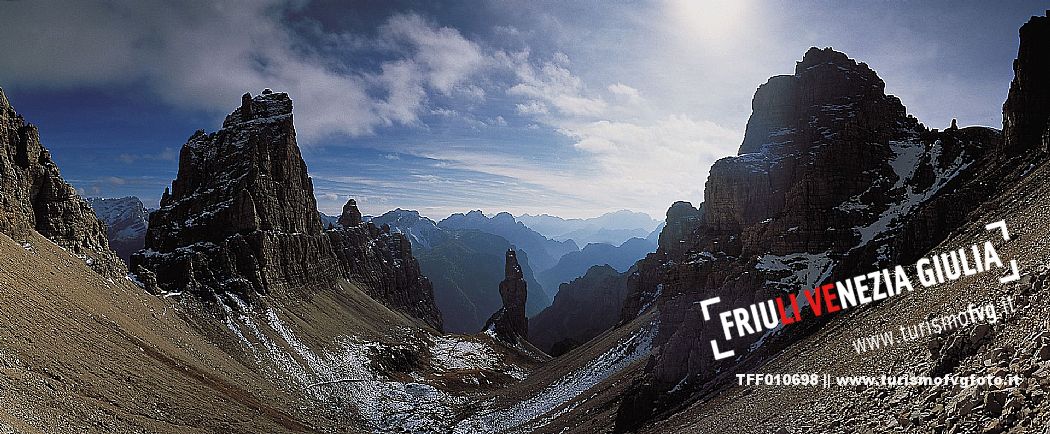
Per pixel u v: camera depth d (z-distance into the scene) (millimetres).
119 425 49438
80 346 62438
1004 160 72625
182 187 168375
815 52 109688
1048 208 46250
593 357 129250
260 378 96812
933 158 88375
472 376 150500
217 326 108750
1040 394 20281
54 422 41719
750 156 102000
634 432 61406
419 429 98125
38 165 93938
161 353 77062
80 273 85812
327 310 163625
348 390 114938
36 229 90188
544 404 104062
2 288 61875
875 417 29016
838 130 96750
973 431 21547
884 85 107812
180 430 56500
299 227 183250
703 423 50031
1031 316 26797
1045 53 71938
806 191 85250
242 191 150500
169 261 127875
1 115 88438
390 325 186250
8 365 47625
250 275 139750
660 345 83688
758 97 110438
